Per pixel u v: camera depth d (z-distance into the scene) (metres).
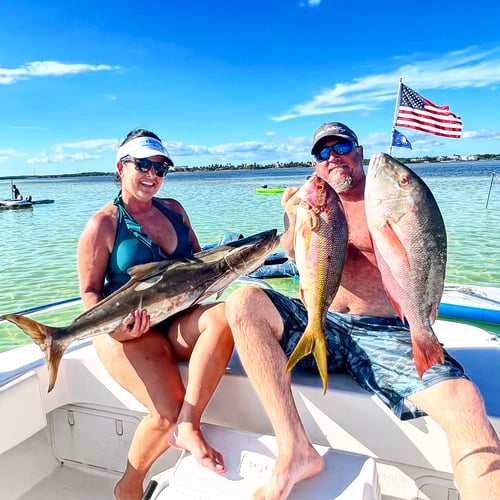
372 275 2.60
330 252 2.12
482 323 5.93
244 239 2.83
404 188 2.04
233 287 8.43
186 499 1.86
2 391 2.50
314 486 1.89
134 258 2.78
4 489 2.67
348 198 2.80
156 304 2.56
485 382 2.46
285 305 2.46
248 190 43.22
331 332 2.57
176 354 2.68
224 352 2.32
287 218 2.52
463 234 13.18
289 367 2.03
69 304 4.00
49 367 2.41
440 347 2.05
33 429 2.68
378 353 2.36
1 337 6.80
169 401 2.34
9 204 29.91
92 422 2.91
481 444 1.81
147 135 2.85
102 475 2.92
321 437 2.41
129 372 2.42
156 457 2.41
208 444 2.09
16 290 9.12
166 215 3.07
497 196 25.17
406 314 2.10
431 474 2.31
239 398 2.52
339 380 2.48
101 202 34.38
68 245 14.40
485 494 1.71
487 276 8.86
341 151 2.71
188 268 2.67
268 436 2.14
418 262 2.05
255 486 1.88
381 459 2.33
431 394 2.02
